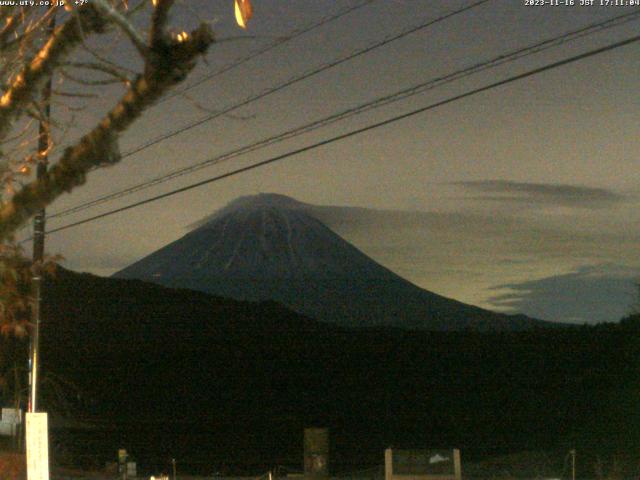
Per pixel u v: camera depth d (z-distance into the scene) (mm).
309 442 23031
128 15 5840
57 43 5570
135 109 4965
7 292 13359
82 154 5078
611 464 26984
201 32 4812
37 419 13234
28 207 5164
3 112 5641
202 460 32219
